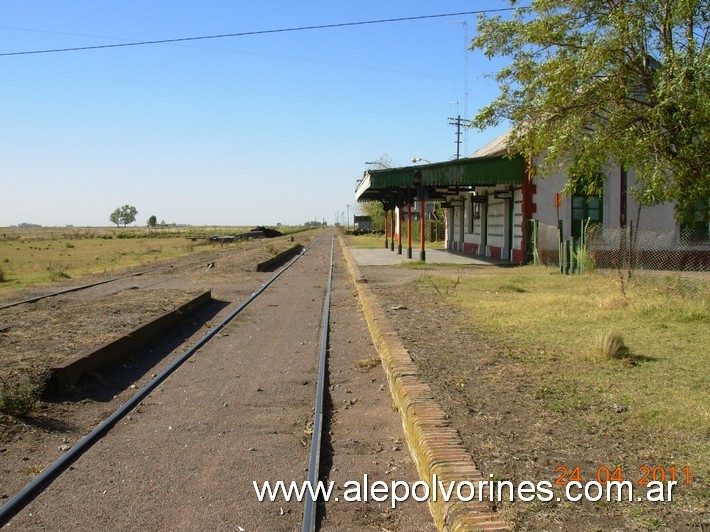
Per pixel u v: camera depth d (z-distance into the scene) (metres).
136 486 4.78
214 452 5.49
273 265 29.28
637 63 10.90
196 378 8.11
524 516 3.41
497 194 27.19
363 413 6.51
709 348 7.43
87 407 6.88
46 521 4.23
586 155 10.93
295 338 10.80
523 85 12.69
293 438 5.84
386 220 41.97
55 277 24.22
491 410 5.33
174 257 37.12
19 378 6.94
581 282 15.27
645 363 6.81
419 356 7.43
